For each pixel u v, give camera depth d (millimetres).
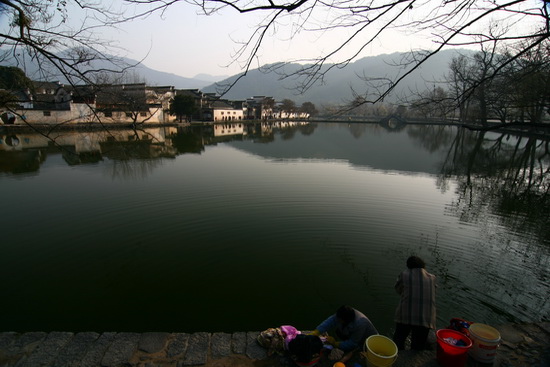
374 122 72000
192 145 27031
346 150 24984
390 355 3143
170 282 5867
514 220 9273
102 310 5047
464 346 3076
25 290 5574
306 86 2674
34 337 3525
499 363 3316
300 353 3152
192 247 7273
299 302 5289
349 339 3441
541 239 7824
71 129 30812
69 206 10039
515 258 6863
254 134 40594
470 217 9438
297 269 6344
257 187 12648
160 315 4934
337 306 5188
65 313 4953
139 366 3180
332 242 7582
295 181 13836
